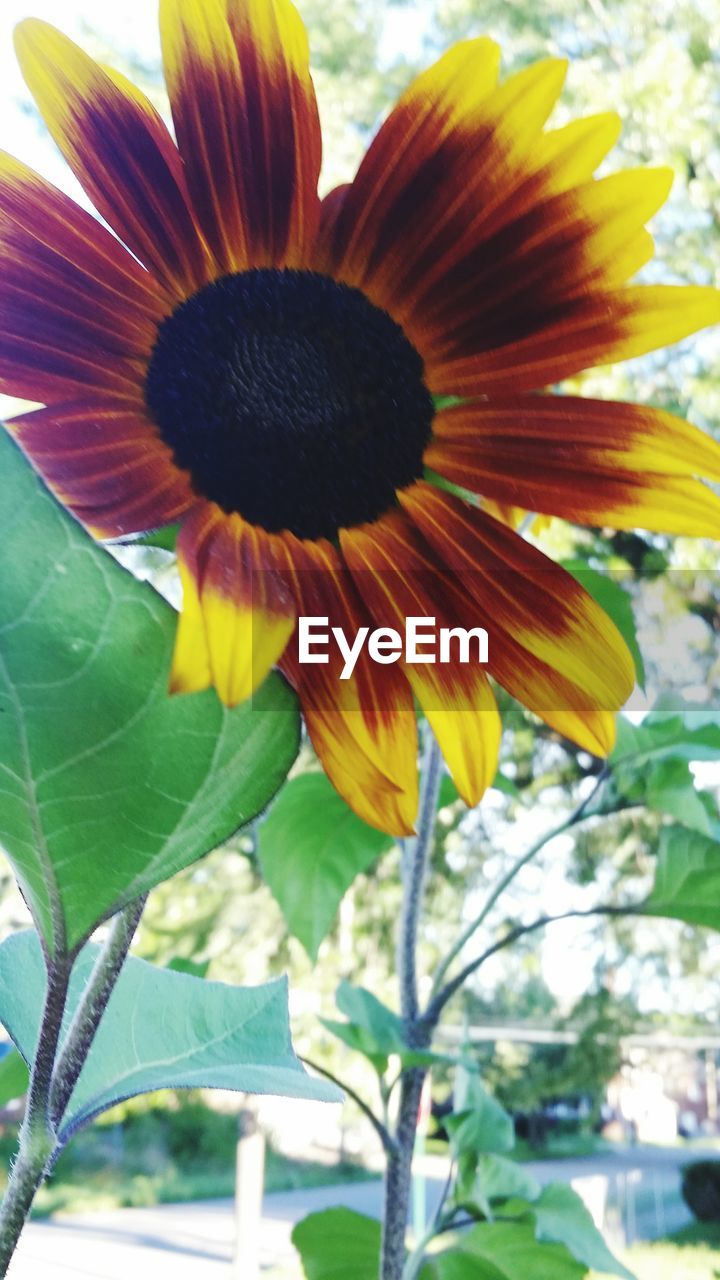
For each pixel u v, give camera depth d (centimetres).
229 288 20
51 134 19
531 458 21
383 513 20
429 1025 39
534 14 259
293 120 21
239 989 22
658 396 211
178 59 20
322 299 21
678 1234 349
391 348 20
